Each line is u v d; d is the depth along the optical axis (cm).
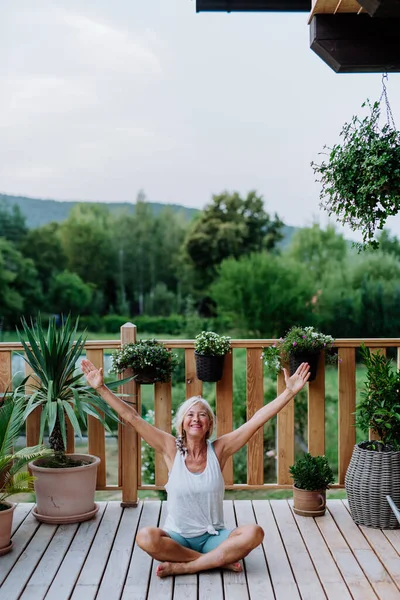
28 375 473
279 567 383
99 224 1841
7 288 1741
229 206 1791
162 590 356
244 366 1323
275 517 461
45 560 392
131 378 468
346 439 499
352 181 423
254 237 1767
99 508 480
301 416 973
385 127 416
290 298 1605
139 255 1819
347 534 430
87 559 394
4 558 396
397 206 417
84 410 448
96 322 1798
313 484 461
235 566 376
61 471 443
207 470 386
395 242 1588
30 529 440
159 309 1795
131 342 489
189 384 500
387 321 1571
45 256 1797
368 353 473
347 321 1584
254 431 400
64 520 446
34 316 1764
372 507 436
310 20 462
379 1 370
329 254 1614
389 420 451
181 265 1798
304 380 400
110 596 350
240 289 1633
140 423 400
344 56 449
